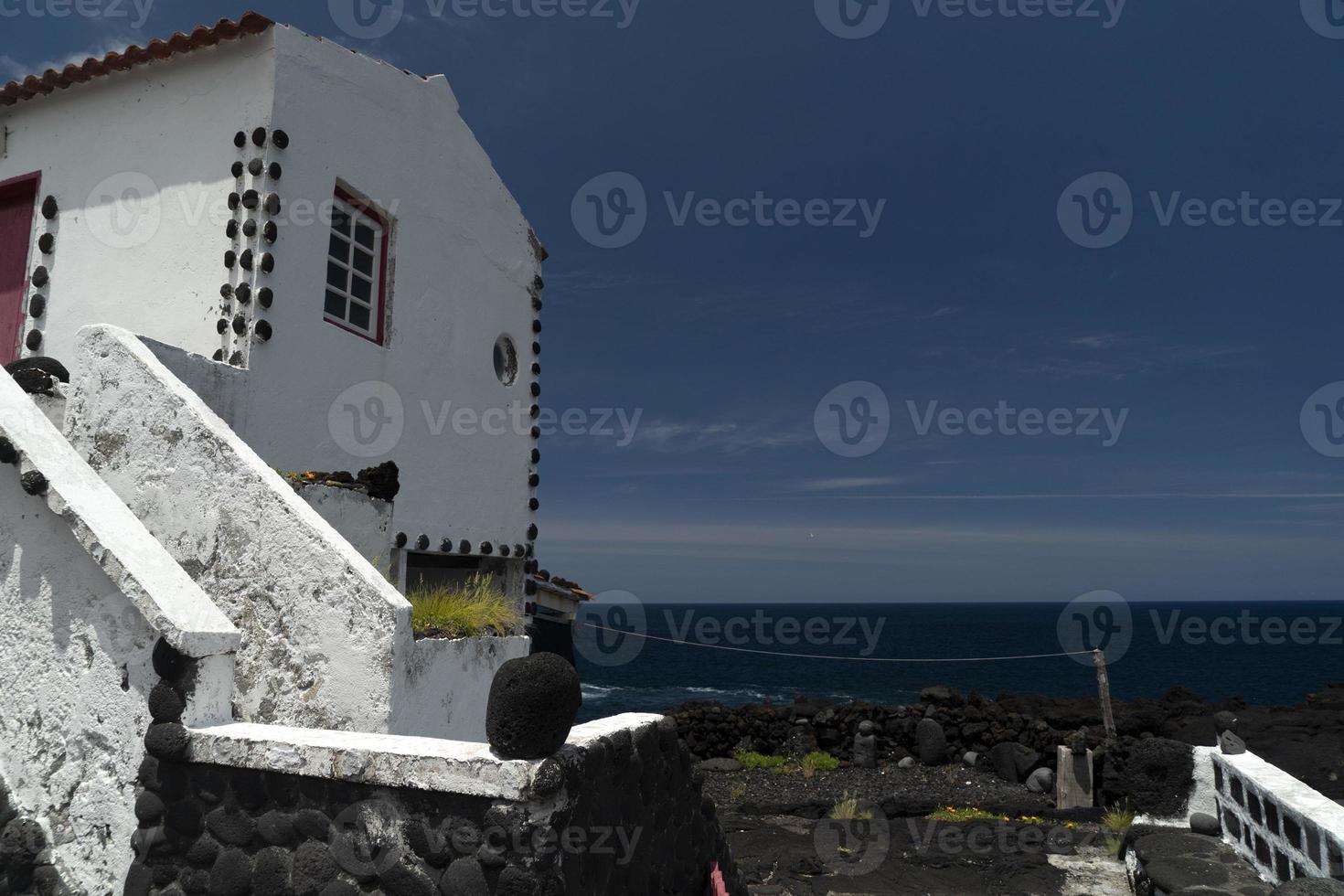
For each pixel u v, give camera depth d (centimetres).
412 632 461
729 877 564
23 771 419
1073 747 1204
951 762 1487
